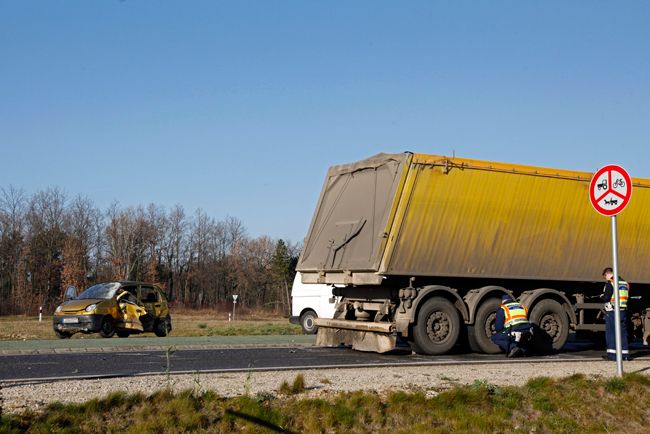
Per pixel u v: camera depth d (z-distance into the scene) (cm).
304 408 854
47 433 742
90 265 8338
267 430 800
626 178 1172
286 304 9894
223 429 796
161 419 793
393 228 1465
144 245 9044
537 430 898
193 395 862
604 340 1802
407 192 1474
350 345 1595
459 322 1528
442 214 1508
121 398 830
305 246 1686
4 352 1502
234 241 10231
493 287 1562
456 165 1520
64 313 2244
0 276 7669
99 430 768
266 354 1489
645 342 1809
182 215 9788
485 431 861
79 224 8175
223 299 10081
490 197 1560
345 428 827
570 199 1666
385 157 1522
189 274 9638
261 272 10262
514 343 1506
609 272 1465
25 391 909
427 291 1489
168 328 2489
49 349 1556
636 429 961
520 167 1596
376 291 1580
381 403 895
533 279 1611
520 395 977
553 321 1619
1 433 720
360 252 1518
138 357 1405
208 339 1894
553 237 1642
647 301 1845
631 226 1758
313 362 1333
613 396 1038
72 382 996
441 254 1507
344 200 1612
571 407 977
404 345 1697
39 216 7906
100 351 1561
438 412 893
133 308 2345
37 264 7750
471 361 1379
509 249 1584
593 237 1702
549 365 1319
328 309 2405
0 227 7694
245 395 866
